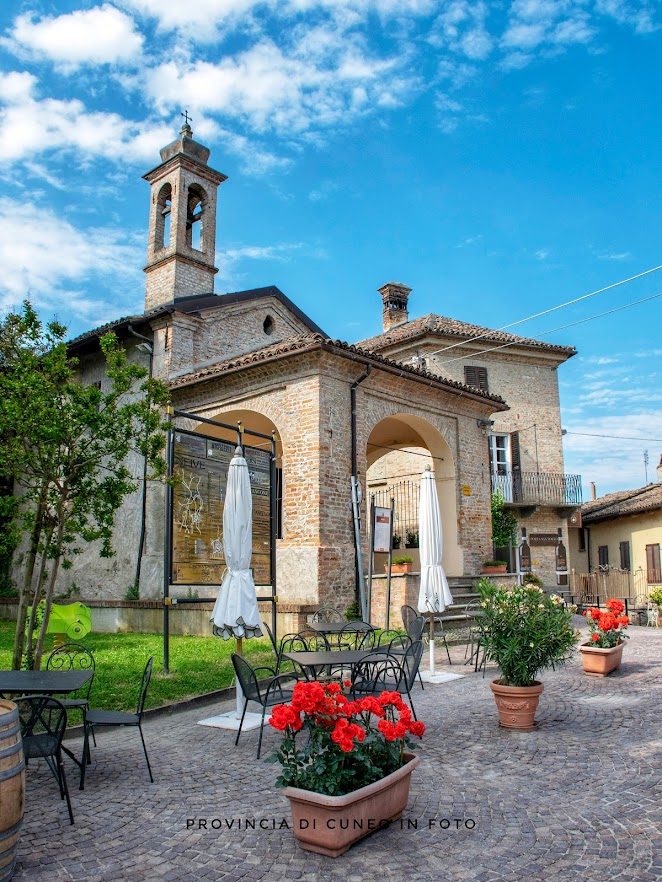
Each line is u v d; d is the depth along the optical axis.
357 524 14.58
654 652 12.57
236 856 4.37
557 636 7.34
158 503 16.41
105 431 8.66
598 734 6.98
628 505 25.41
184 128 19.67
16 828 4.10
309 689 4.57
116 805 5.26
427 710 8.14
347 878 4.04
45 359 8.66
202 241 19.81
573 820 4.79
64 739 7.25
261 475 12.23
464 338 24.14
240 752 6.69
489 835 4.59
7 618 19.06
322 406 14.41
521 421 25.12
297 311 21.12
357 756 4.46
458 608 15.55
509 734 7.04
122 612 15.80
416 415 17.05
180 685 9.30
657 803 5.05
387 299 28.55
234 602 8.38
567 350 25.67
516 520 24.20
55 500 8.66
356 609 14.24
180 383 16.44
